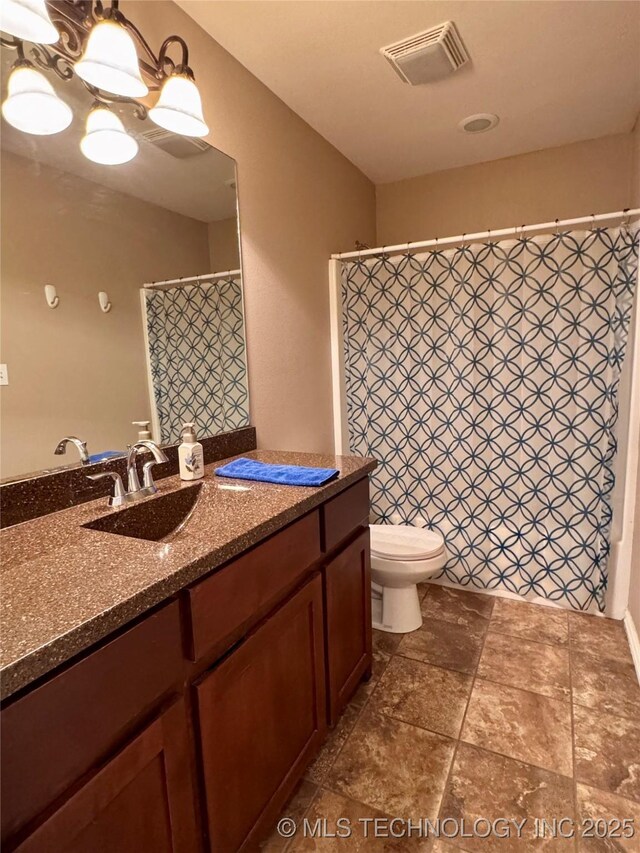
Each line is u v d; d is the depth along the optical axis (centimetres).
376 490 255
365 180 284
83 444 126
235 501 120
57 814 62
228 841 98
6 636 61
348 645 154
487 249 212
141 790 76
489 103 207
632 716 155
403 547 205
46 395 117
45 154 115
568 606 220
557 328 204
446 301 224
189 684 88
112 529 113
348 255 239
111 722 71
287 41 164
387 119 218
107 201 131
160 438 150
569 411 207
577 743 145
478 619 215
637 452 199
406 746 145
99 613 67
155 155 144
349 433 257
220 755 95
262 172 189
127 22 110
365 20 155
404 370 239
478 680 174
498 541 230
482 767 137
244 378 185
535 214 261
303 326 222
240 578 99
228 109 170
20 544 94
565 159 251
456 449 232
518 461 220
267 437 199
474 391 224
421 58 173
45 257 116
